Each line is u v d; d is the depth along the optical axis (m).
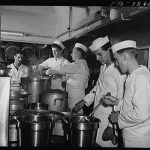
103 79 2.30
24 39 4.68
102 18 2.68
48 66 3.79
